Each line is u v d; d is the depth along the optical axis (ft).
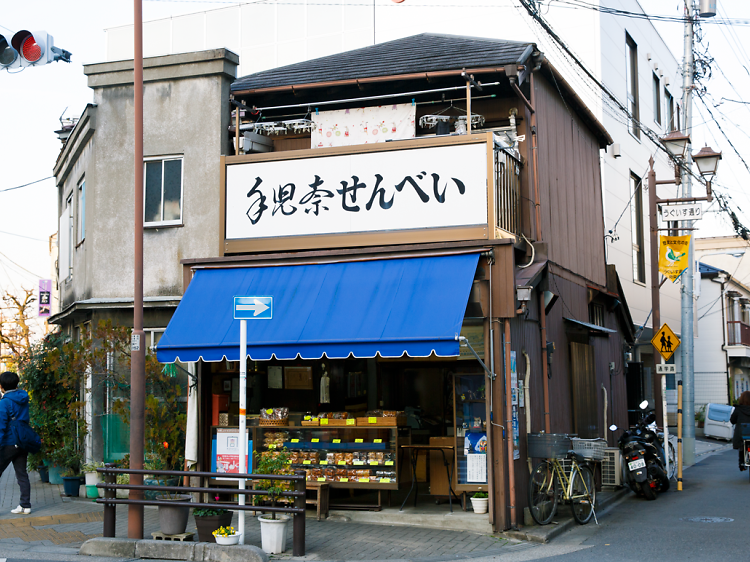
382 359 40.55
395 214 34.76
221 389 38.42
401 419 34.96
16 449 34.88
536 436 33.04
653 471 44.47
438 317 29.68
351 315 31.40
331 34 77.82
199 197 42.47
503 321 32.09
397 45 45.96
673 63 88.89
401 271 32.68
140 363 29.63
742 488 46.93
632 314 69.21
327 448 35.35
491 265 32.14
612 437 51.19
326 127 39.47
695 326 81.61
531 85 39.24
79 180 49.57
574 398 42.75
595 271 52.34
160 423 38.93
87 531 31.14
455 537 30.35
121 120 44.62
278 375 39.75
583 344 46.03
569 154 46.60
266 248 36.73
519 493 32.35
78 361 39.96
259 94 40.14
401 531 31.37
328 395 39.27
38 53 26.32
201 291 35.40
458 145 34.12
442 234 33.86
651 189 58.44
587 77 61.67
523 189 38.45
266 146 42.60
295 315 32.42
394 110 38.78
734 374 119.03
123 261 43.80
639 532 32.37
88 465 40.42
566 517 35.06
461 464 33.47
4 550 27.58
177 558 26.43
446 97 39.65
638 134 73.15
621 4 69.00
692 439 61.26
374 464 34.22
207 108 42.93
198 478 36.70
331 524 32.94
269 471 28.66
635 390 58.85
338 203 35.81
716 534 31.58
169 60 43.34
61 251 55.72
